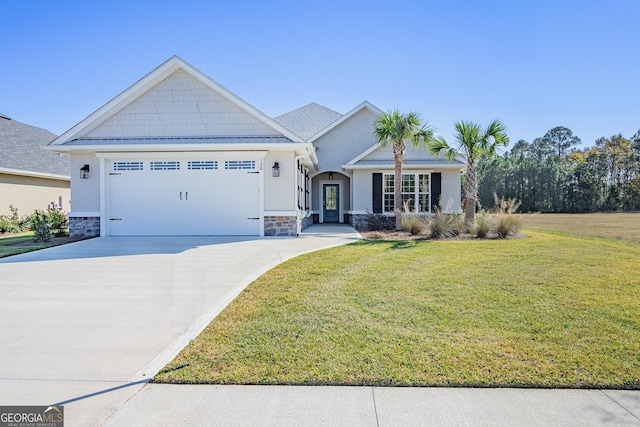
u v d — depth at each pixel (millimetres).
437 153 14680
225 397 2818
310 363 3309
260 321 4367
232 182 12820
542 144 70562
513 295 5359
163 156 12719
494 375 3080
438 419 2547
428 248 9914
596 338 3822
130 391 2895
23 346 3713
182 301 5215
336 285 5957
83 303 5129
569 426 2467
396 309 4762
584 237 13688
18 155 18875
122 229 12836
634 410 2637
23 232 16812
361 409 2666
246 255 8875
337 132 20031
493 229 12797
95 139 13172
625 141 51750
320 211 21672
